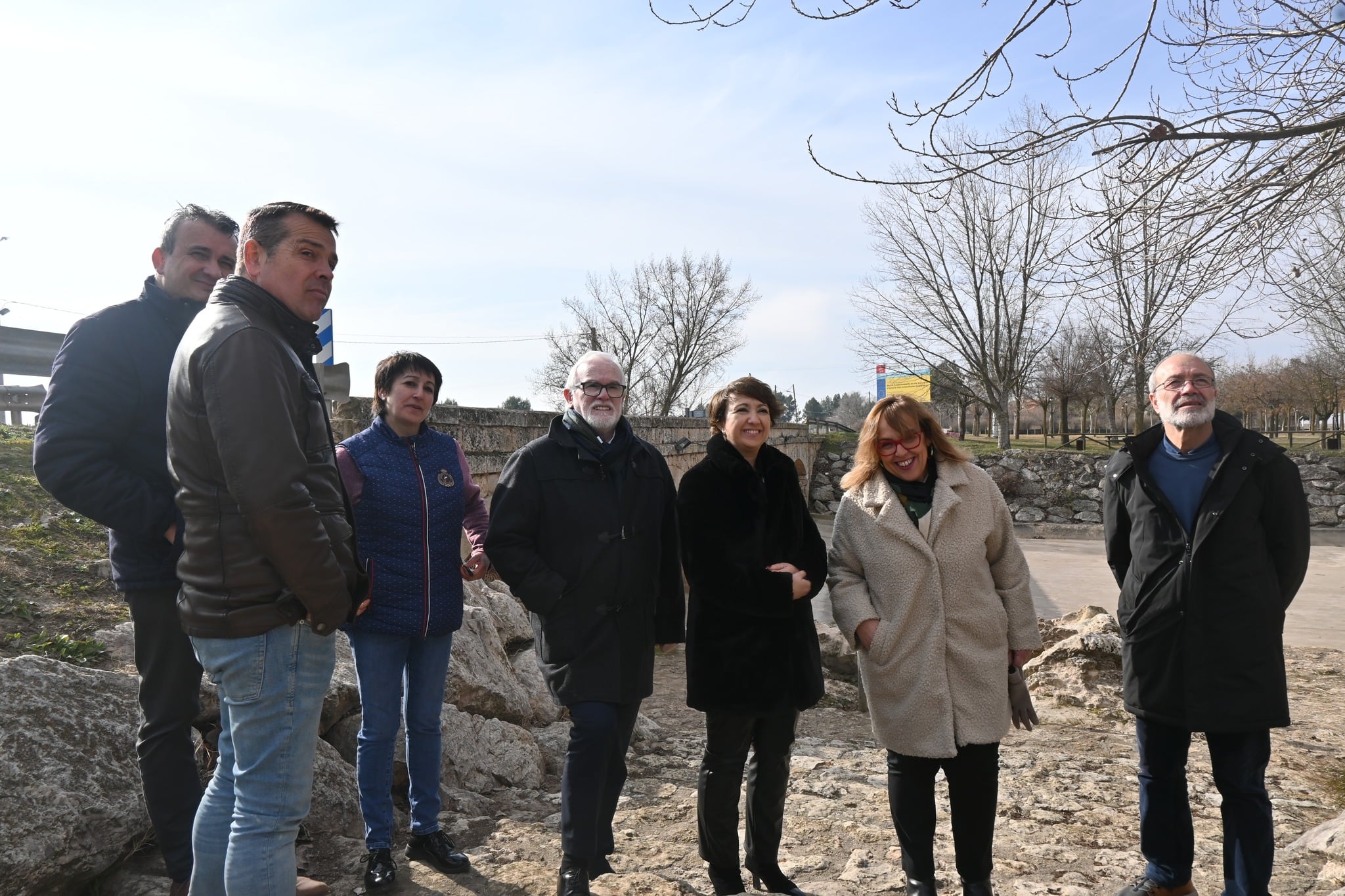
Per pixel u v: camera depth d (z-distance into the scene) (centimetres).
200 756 358
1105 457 2883
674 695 701
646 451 345
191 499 223
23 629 405
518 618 629
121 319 275
